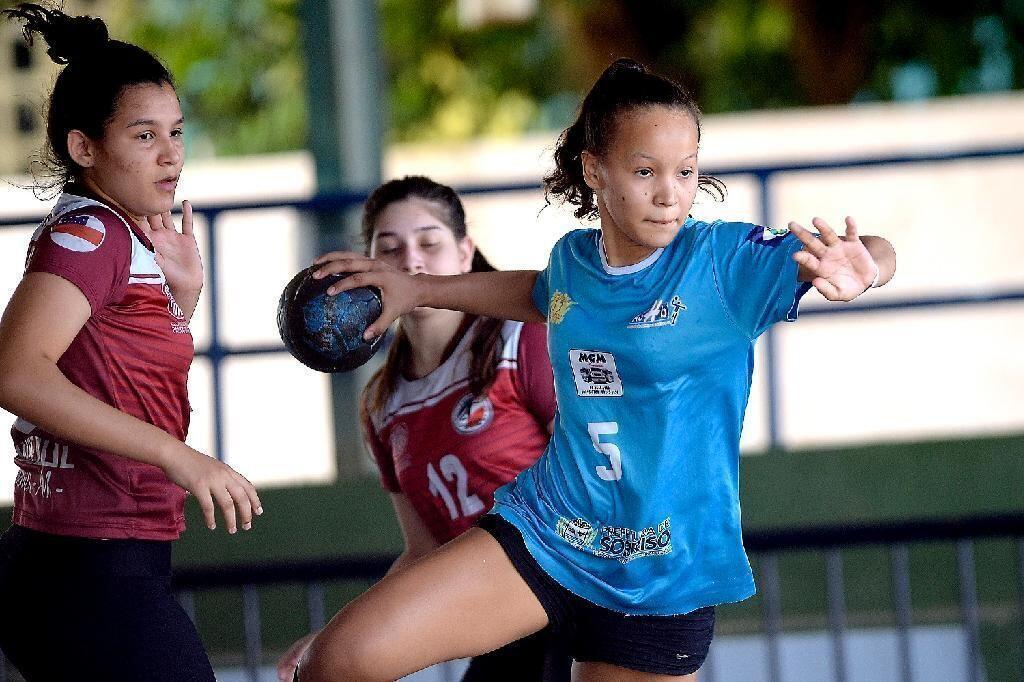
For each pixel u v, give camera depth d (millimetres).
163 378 10820
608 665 11266
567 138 11273
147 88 10945
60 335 9992
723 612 21000
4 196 30469
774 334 22188
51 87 11461
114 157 10875
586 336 10859
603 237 10883
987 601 20891
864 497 21609
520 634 11148
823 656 20875
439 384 12758
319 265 11734
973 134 38094
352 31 24453
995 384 32656
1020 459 21625
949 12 54094
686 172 10312
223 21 55656
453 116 56438
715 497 11023
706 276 10516
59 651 10336
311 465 28375
